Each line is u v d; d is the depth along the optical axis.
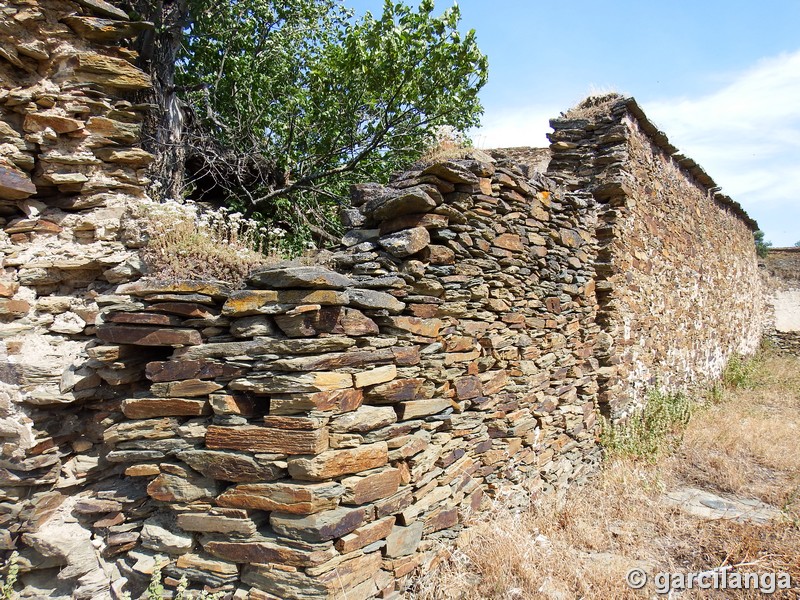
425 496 3.47
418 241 3.60
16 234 3.58
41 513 3.19
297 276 2.84
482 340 4.31
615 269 6.49
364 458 2.94
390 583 3.08
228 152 8.22
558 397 5.45
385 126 8.34
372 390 3.13
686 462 6.20
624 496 5.07
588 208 6.36
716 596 3.55
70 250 3.56
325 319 2.92
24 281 3.46
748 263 15.89
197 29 8.25
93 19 3.63
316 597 2.64
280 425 2.76
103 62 3.67
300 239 8.05
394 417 3.19
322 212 8.66
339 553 2.79
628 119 7.12
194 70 8.96
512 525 4.05
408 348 3.41
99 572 3.06
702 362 10.66
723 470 5.84
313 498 2.67
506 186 4.65
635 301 7.28
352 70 8.12
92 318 3.46
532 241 4.99
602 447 6.27
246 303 2.95
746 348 15.29
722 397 10.34
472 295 4.12
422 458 3.42
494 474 4.39
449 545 3.67
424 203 3.65
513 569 3.57
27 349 3.33
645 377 7.68
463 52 7.54
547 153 10.25
